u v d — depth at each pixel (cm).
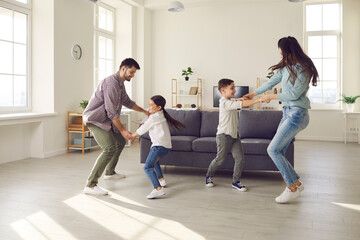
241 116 423
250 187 342
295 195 285
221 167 381
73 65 562
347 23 731
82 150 543
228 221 243
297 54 266
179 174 404
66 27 542
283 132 274
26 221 242
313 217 252
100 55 712
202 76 805
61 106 538
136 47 791
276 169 370
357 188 338
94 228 229
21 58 505
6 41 477
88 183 312
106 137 310
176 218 249
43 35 516
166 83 828
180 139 396
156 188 302
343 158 518
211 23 794
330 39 762
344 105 745
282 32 754
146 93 811
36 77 523
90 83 609
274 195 312
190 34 808
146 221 243
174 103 830
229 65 787
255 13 768
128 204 283
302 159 509
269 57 764
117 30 766
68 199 296
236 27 780
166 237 214
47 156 512
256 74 772
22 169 423
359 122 695
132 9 762
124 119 651
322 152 577
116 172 408
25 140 502
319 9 768
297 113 271
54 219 246
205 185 350
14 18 489
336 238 213
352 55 733
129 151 578
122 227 231
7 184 348
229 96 327
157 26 827
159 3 770
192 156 392
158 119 311
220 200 296
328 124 752
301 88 264
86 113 315
